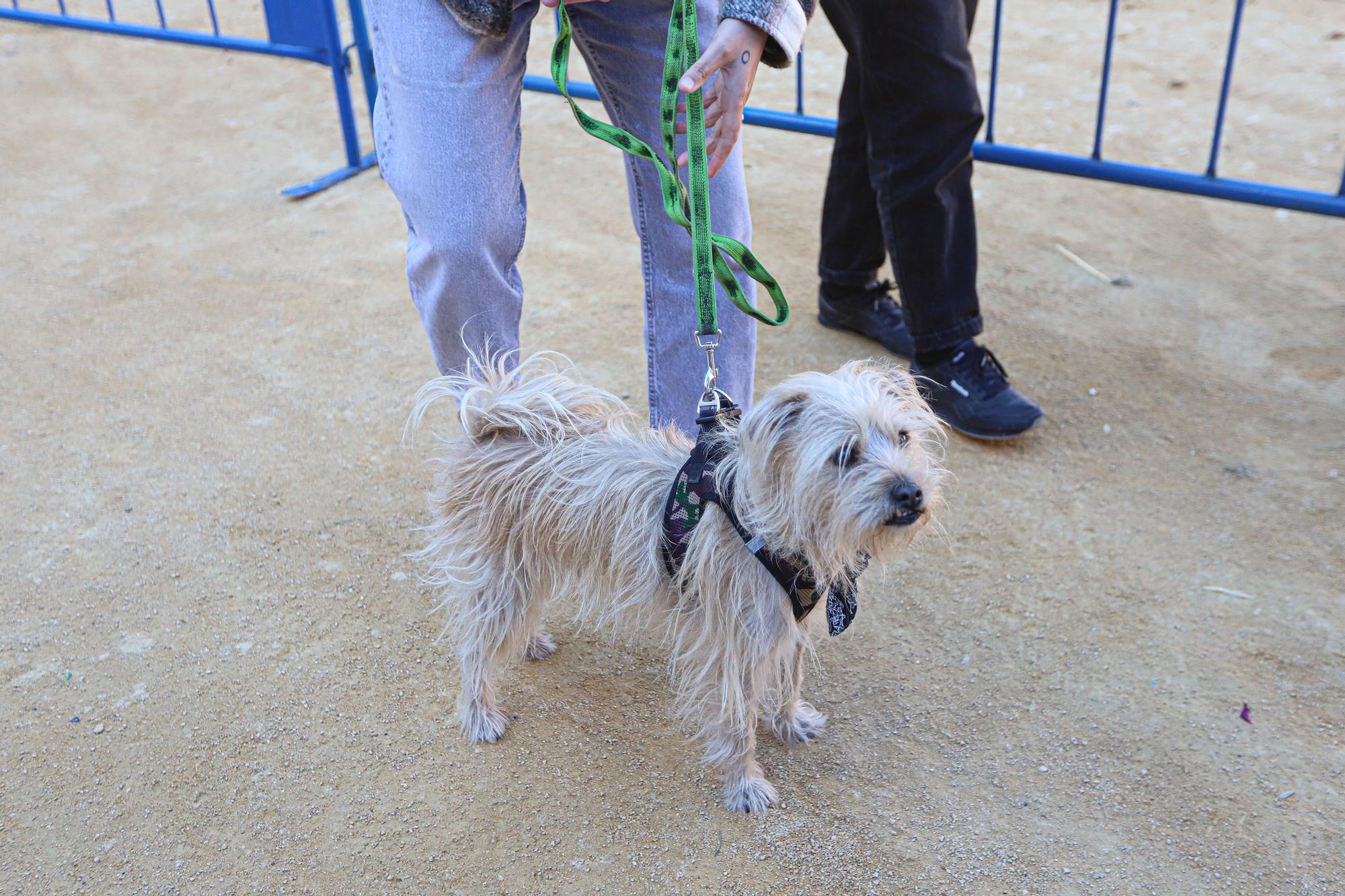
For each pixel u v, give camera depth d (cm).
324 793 270
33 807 265
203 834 259
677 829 260
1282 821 256
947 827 258
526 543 269
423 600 330
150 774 274
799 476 218
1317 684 291
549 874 249
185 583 335
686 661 263
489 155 259
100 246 533
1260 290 475
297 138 648
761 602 240
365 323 469
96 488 374
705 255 248
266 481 377
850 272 432
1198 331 448
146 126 667
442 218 260
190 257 523
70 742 282
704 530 239
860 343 448
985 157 457
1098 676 297
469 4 242
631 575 257
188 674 304
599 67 286
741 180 299
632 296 483
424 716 292
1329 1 788
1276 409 400
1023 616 318
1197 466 374
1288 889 241
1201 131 609
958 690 295
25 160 623
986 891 242
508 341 288
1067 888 243
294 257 522
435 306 278
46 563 341
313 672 305
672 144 252
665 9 271
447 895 244
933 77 347
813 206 555
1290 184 544
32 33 813
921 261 375
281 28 595
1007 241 520
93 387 427
